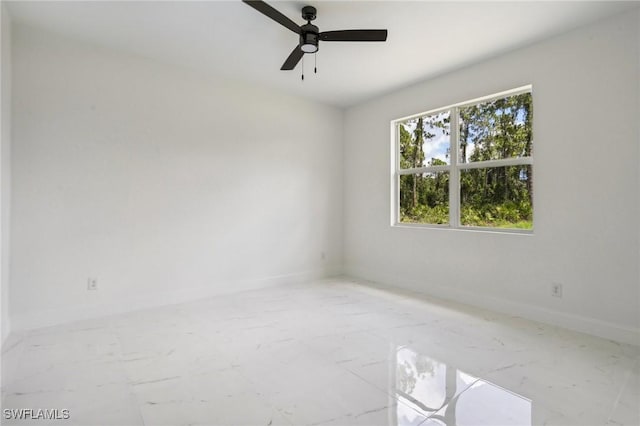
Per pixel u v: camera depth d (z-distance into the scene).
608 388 2.01
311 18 2.73
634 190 2.65
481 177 3.79
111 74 3.45
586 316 2.89
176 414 1.76
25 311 3.02
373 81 4.26
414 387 2.03
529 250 3.27
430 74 4.04
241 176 4.36
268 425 1.68
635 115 2.64
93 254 3.36
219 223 4.17
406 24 2.93
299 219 4.90
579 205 2.94
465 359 2.40
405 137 4.62
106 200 3.43
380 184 4.85
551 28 2.96
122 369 2.25
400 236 4.56
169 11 2.79
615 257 2.74
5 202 2.76
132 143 3.58
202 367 2.29
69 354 2.48
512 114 3.52
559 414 1.76
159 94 3.74
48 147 3.14
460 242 3.87
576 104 2.95
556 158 3.08
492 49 3.37
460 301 3.86
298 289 4.46
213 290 4.12
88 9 2.77
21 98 3.01
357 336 2.84
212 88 4.11
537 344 2.67
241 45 3.38
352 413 1.77
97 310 3.37
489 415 1.76
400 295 4.16
